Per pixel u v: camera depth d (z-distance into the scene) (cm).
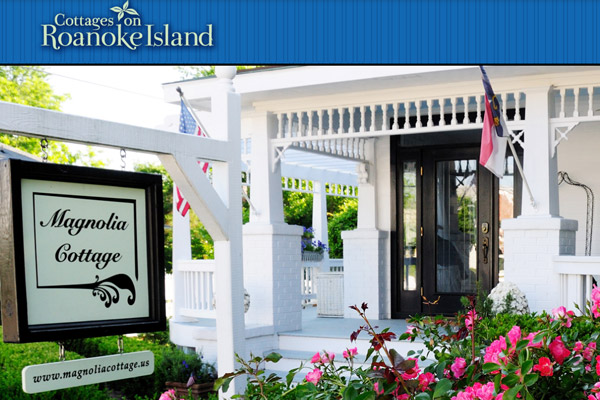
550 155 813
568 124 808
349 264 1133
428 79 832
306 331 950
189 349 960
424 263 1097
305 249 1491
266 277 928
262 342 906
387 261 1124
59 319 367
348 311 1134
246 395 354
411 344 842
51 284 365
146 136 466
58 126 407
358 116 1120
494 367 273
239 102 550
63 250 372
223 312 530
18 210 350
